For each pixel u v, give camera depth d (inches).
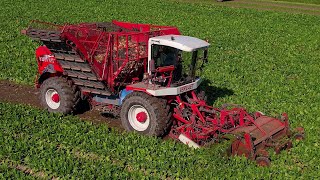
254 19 1446.9
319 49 1010.7
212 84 686.5
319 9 1780.3
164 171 403.5
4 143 452.4
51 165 412.2
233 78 719.7
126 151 438.9
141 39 508.4
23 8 1470.2
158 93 464.4
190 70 497.0
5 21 1205.1
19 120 511.5
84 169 406.0
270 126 464.4
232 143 427.8
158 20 1336.1
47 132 476.4
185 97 495.2
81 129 490.6
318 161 432.8
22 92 650.8
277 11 1667.1
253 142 429.7
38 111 544.1
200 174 398.6
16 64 763.4
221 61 845.8
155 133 470.6
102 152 438.0
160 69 475.5
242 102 598.5
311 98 630.5
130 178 396.5
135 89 479.2
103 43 511.2
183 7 1662.2
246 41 1069.8
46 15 1341.0
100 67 513.3
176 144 455.8
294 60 881.5
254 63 837.8
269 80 719.7
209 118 470.9
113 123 538.9
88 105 590.2
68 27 509.7
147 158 426.6
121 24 594.9
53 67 554.9
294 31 1238.9
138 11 1508.4
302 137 480.4
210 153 424.2
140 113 478.9
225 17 1462.8
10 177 394.9
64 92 540.1
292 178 395.2
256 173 398.3
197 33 1138.7
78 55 505.7
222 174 397.4
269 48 992.2
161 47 477.7
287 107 583.8
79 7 1542.8
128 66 510.3
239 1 1961.1
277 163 425.7
